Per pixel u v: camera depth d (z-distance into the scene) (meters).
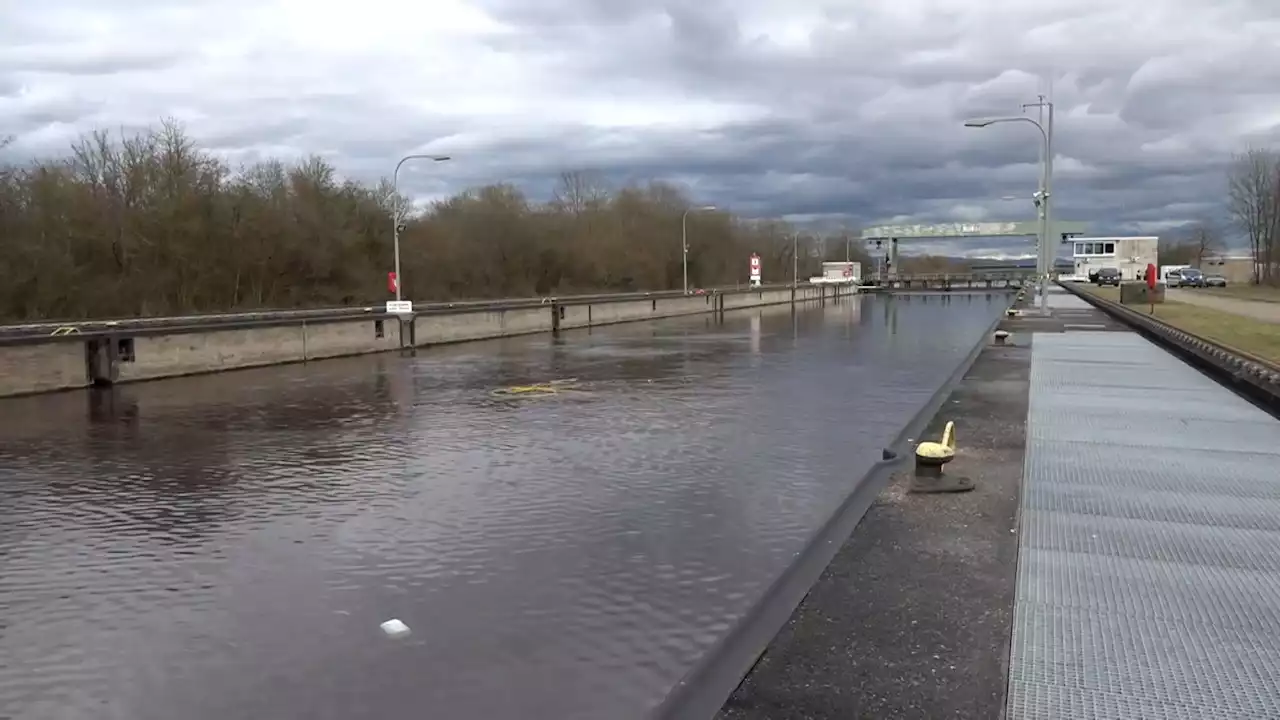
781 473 10.13
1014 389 13.42
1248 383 12.64
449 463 10.89
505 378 20.53
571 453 11.41
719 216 109.81
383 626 5.77
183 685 4.99
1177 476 7.78
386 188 72.19
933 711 3.74
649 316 49.22
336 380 20.48
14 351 17.95
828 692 3.93
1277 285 83.50
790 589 5.23
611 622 5.79
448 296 76.31
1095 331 26.25
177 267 55.84
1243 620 4.64
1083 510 6.71
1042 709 3.74
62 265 47.91
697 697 3.99
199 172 58.12
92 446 12.41
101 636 5.70
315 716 4.60
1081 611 4.77
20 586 6.65
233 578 6.77
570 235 93.50
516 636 5.57
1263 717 3.66
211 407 16.22
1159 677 4.01
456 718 4.54
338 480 10.05
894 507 6.83
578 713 4.57
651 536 7.70
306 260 64.31
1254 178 88.31
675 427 13.36
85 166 54.38
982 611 4.79
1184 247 142.88
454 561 7.08
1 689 4.99
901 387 18.27
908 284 114.88
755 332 37.75
